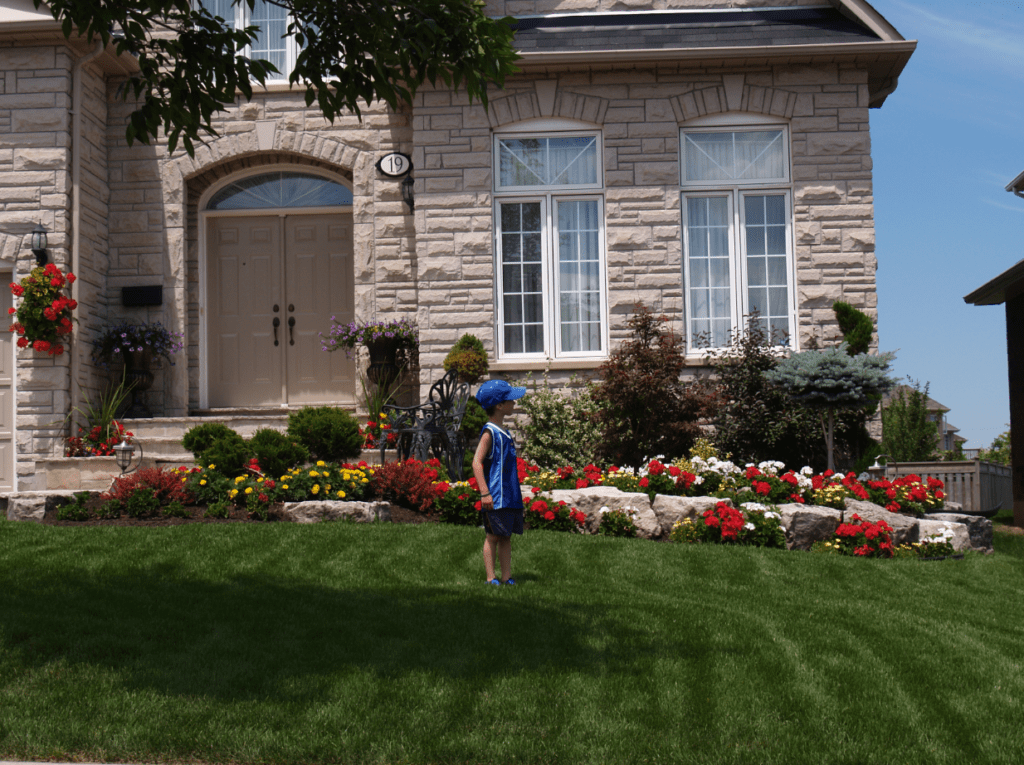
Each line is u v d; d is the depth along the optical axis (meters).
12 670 4.31
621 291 11.87
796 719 3.96
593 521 8.59
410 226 12.44
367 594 5.73
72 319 11.17
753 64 11.88
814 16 12.68
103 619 5.07
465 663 4.46
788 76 11.91
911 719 4.02
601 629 5.08
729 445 11.17
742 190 12.03
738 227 12.00
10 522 8.00
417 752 3.53
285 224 13.12
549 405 11.18
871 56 11.69
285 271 13.08
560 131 12.05
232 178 12.99
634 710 3.97
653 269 11.87
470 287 11.84
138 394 12.04
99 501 8.55
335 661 4.47
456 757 3.51
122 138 12.52
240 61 5.26
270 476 8.93
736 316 11.95
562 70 11.93
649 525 8.53
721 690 4.24
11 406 11.32
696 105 11.93
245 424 11.53
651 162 11.92
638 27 12.54
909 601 6.38
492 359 11.78
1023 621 6.05
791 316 11.88
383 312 12.39
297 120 12.56
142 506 8.18
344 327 12.16
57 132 11.34
